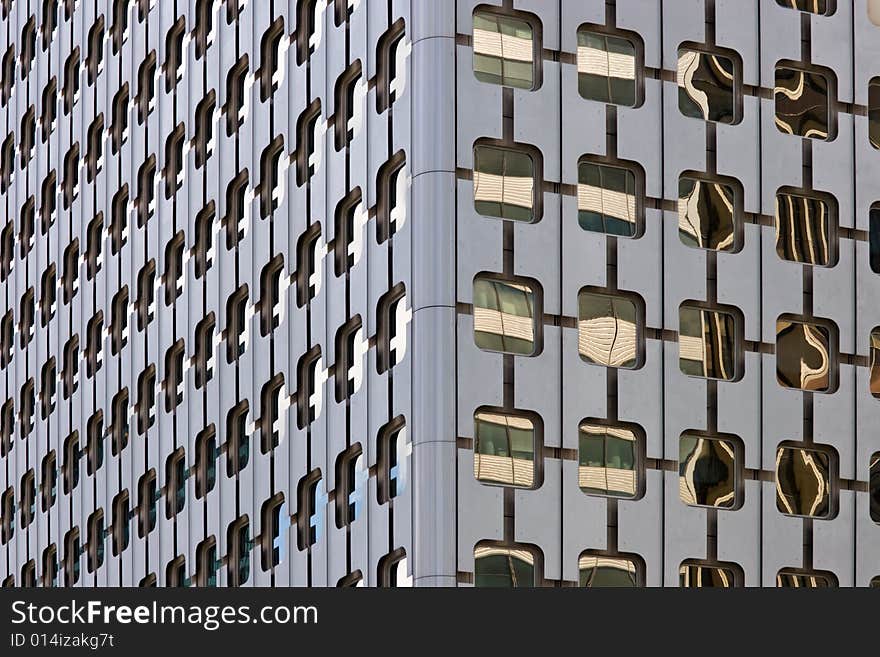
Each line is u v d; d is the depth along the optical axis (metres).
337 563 92.38
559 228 90.19
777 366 94.00
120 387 120.31
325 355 95.56
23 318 137.50
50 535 129.25
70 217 130.38
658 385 90.81
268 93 104.50
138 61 121.69
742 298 93.81
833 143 97.69
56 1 135.88
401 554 87.38
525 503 86.88
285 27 103.31
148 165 119.25
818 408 94.44
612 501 88.56
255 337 103.38
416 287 88.12
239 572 103.19
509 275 88.94
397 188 91.06
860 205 97.69
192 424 110.00
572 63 92.12
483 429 87.00
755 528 91.56
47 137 135.38
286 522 97.94
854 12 99.75
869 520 94.31
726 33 96.12
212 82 111.38
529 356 88.38
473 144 89.25
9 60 143.75
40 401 133.12
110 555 119.38
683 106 94.44
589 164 91.75
